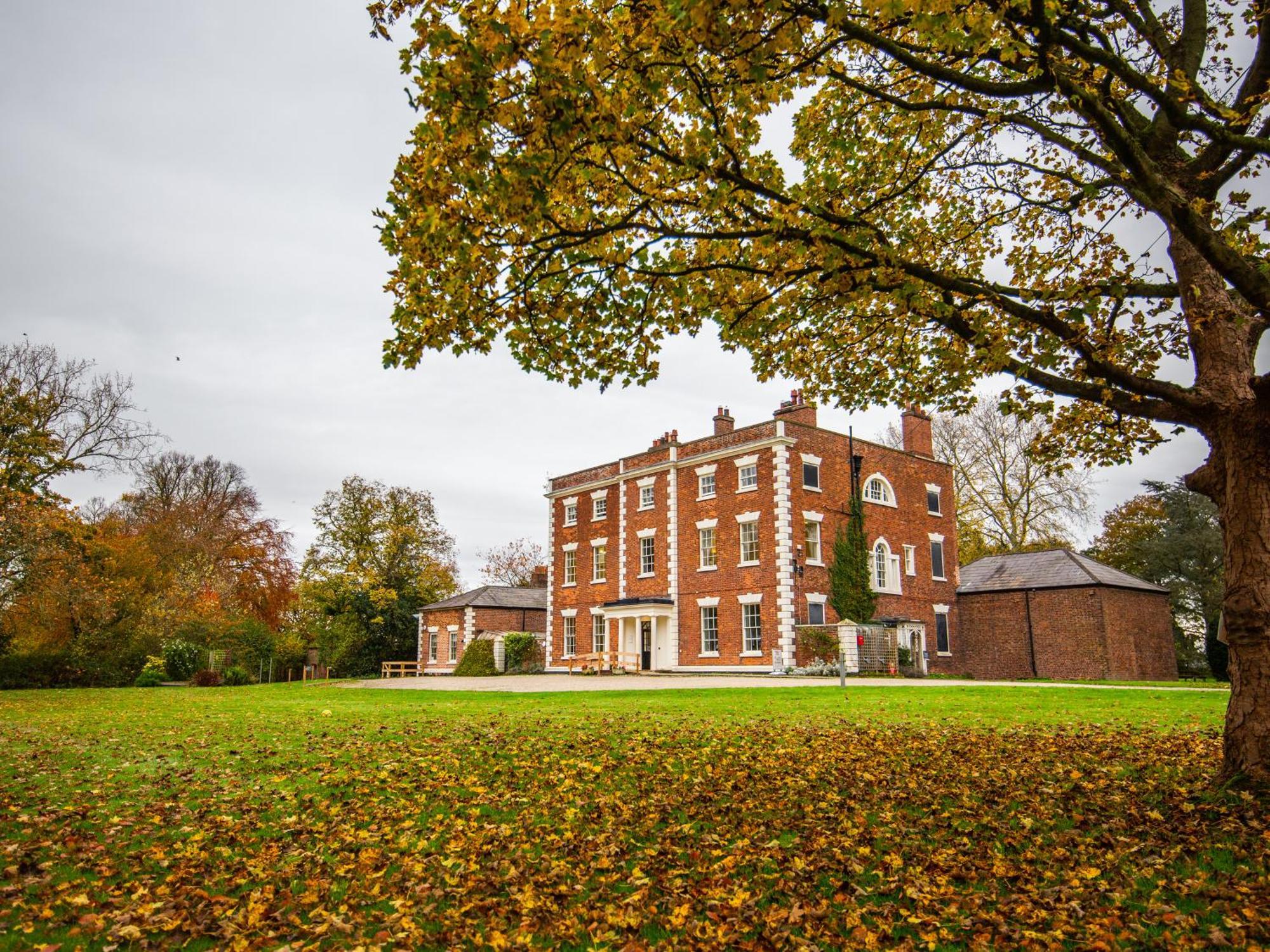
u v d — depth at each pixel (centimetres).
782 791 823
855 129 1058
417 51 667
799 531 3359
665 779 892
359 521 5478
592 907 514
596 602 4181
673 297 915
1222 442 790
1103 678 3275
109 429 3397
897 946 456
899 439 5022
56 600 3325
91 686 3456
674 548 3762
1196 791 759
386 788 866
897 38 899
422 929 481
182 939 466
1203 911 487
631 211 785
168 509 5472
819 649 3195
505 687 2691
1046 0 618
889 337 1137
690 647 3638
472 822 720
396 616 5384
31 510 3108
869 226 802
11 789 853
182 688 3262
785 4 643
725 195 781
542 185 662
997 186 1068
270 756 1086
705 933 473
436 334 826
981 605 3778
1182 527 4119
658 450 3928
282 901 526
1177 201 688
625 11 685
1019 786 826
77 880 559
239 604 5275
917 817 719
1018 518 4803
